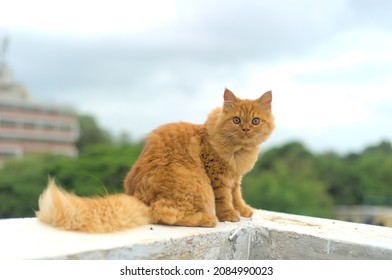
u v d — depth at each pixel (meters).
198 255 2.33
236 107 2.51
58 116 20.89
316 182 14.17
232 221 2.49
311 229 2.44
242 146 2.51
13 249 2.14
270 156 16.09
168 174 2.42
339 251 2.34
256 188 12.84
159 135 2.50
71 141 21.30
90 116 22.00
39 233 2.25
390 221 12.57
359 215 13.82
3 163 13.23
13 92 21.52
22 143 19.58
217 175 2.49
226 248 2.39
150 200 2.42
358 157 17.42
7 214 11.44
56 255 2.12
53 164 11.97
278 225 2.47
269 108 2.57
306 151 16.20
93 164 11.54
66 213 2.28
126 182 2.53
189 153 2.48
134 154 12.18
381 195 15.51
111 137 21.53
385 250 2.28
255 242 2.46
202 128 2.54
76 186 11.10
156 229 2.34
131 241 2.22
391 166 15.94
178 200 2.41
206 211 2.44
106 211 2.30
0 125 18.86
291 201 12.61
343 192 15.59
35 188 11.45
